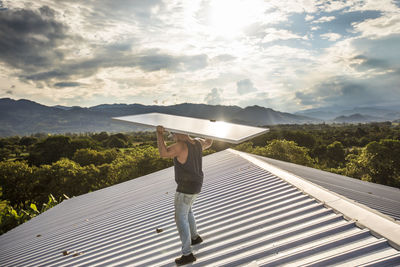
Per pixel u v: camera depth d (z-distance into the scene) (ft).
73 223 26.66
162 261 13.00
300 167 41.98
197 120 13.87
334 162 188.14
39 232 27.66
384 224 10.37
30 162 205.77
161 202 23.90
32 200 107.34
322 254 9.63
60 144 213.46
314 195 15.01
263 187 19.24
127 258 14.76
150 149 107.14
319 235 10.77
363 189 31.91
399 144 113.39
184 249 11.34
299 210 13.61
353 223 11.02
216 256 11.42
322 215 12.62
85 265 15.92
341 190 25.91
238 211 16.11
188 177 10.84
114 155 164.14
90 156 162.71
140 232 18.25
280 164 36.17
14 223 42.96
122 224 21.36
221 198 19.67
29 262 20.30
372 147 115.34
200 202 20.13
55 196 105.70
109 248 17.38
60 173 107.55
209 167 31.01
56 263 17.95
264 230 12.51
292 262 9.63
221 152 38.91
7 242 28.40
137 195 29.35
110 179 104.06
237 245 12.06
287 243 10.69
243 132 10.55
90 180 107.34
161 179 33.71
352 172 118.83
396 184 110.52
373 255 8.89
